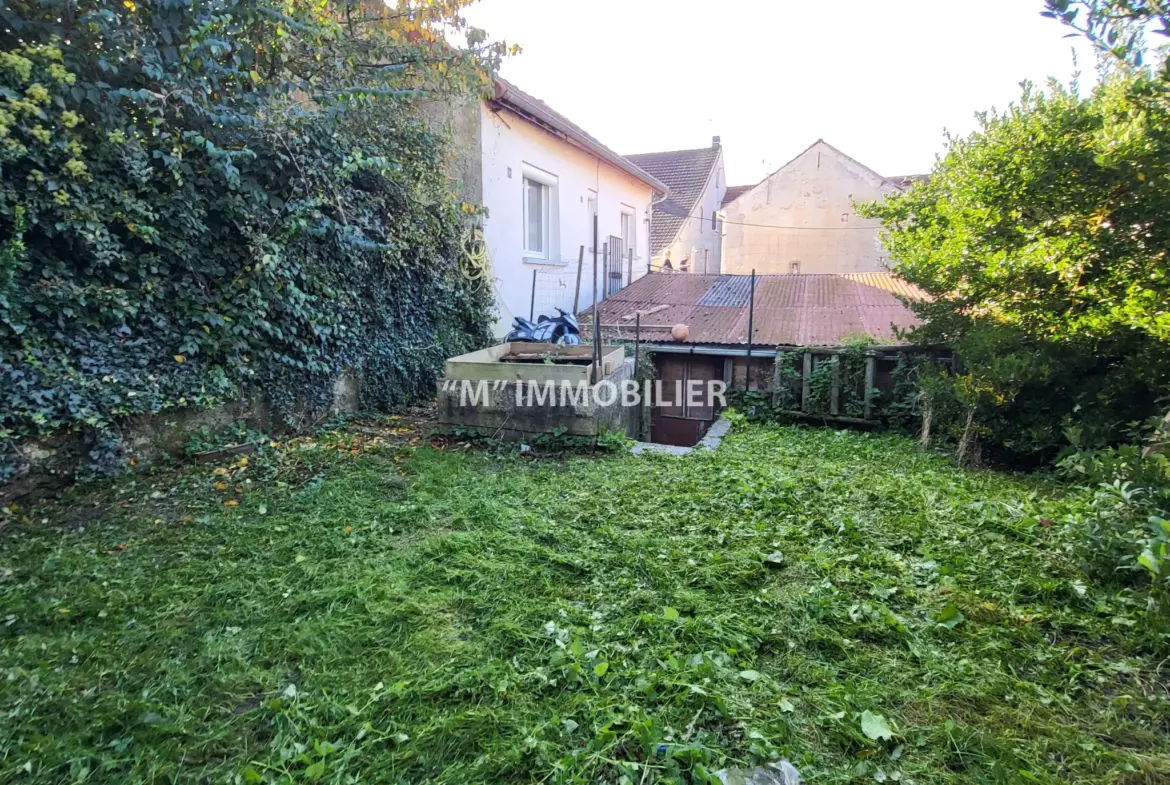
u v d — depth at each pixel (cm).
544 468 473
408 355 721
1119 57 304
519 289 927
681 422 811
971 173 530
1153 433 399
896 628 231
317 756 170
